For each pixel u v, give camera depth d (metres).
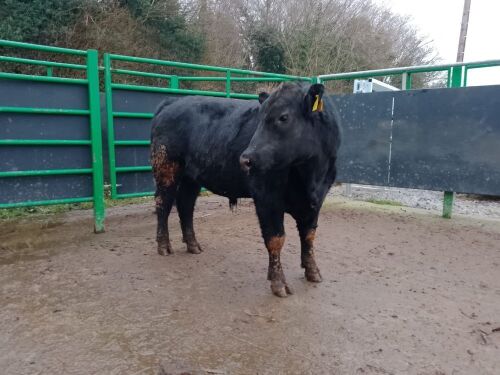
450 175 6.79
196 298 3.72
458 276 4.38
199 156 4.31
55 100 5.49
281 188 3.55
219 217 6.85
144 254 4.90
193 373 2.58
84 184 5.83
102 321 3.29
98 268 4.43
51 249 5.07
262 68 21.19
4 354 2.82
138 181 6.82
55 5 11.17
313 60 20.02
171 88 7.39
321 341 3.01
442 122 6.77
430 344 3.00
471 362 2.79
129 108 6.64
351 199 8.66
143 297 3.73
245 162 3.16
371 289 3.97
